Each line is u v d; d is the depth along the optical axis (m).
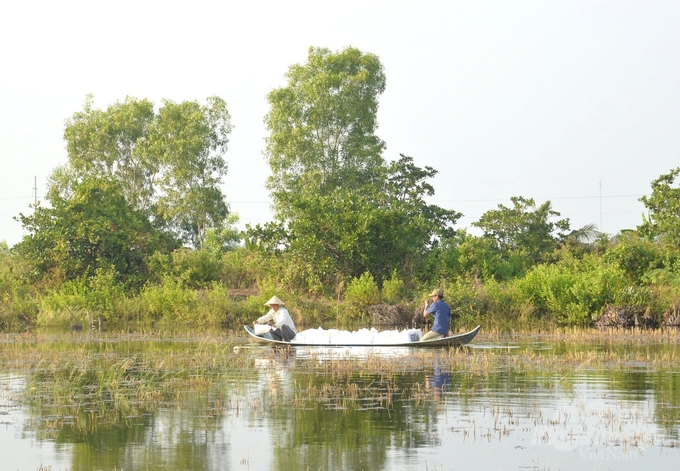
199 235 66.00
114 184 45.53
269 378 16.86
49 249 41.00
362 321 34.72
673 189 40.53
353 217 39.47
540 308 34.53
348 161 59.53
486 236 54.09
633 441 10.97
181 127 64.19
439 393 14.73
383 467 9.83
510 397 14.26
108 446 10.93
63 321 34.59
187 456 10.38
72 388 15.72
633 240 38.81
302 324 34.03
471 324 33.12
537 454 10.40
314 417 12.66
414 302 35.41
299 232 39.72
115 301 36.56
